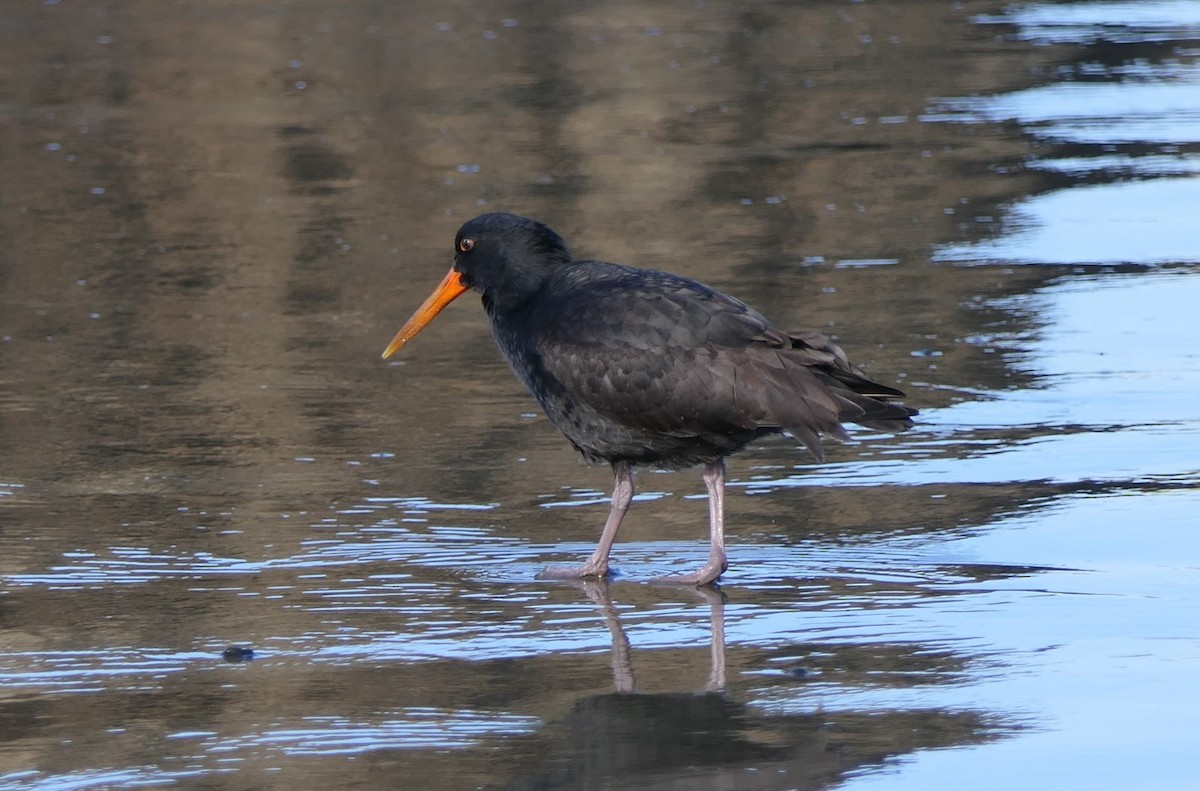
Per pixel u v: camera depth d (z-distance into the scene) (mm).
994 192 23328
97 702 8938
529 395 15500
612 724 8547
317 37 35031
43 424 14688
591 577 11117
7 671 9391
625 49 34000
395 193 23562
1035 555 11219
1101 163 24875
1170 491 12484
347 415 14938
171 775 8008
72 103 29250
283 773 8031
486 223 12102
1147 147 25891
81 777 7996
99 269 20031
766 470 13359
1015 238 20922
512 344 11867
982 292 18562
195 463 13656
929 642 9664
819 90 30281
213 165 25078
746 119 27969
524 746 8297
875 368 16000
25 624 10172
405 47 34125
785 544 11656
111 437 14328
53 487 13039
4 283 19453
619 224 21719
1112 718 8492
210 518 12297
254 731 8523
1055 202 22719
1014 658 9359
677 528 12117
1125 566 10938
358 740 8398
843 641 9727
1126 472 12984
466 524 12203
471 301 18844
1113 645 9531
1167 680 8977
